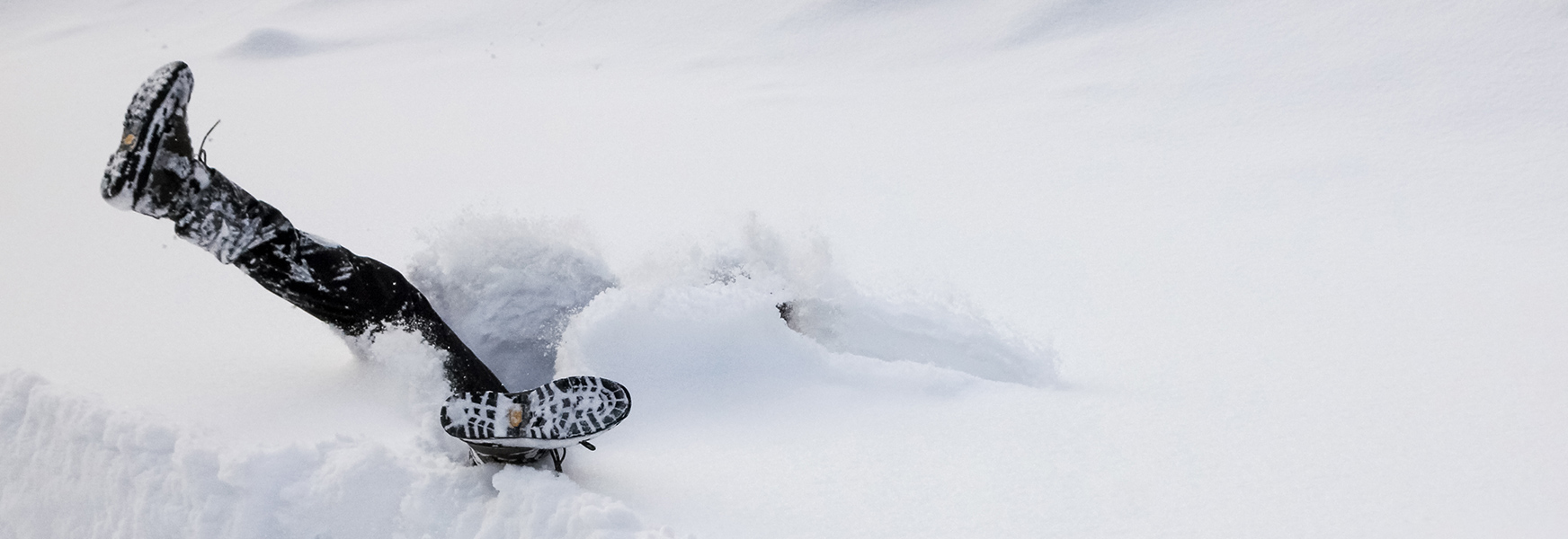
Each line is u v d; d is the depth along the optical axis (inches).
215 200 77.6
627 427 84.6
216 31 898.1
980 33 524.7
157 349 106.4
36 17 1125.7
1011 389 92.4
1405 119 276.1
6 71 706.8
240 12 994.7
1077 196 214.4
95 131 364.8
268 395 88.7
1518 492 68.1
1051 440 78.7
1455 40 352.8
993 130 311.9
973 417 84.4
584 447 78.2
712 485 71.1
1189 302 130.4
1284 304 127.0
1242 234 173.2
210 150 314.5
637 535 58.4
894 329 112.8
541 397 67.5
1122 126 305.0
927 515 65.8
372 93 484.7
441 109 412.5
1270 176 223.3
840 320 114.3
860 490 69.7
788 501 68.3
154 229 178.2
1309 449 76.2
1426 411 84.2
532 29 716.7
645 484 71.4
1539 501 66.6
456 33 740.7
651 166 268.5
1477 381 91.6
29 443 76.6
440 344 88.3
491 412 66.6
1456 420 81.9
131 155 72.2
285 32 725.9
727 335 99.4
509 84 503.5
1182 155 254.4
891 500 68.2
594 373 93.4
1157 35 454.9
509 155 291.9
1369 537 62.6
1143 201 206.2
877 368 95.7
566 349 98.4
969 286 144.6
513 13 761.6
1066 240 173.6
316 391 89.0
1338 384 92.5
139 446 69.9
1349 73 340.5
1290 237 168.9
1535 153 223.9
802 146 296.5
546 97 445.1
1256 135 276.4
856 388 92.3
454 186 244.4
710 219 200.7
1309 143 257.0
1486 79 303.6
